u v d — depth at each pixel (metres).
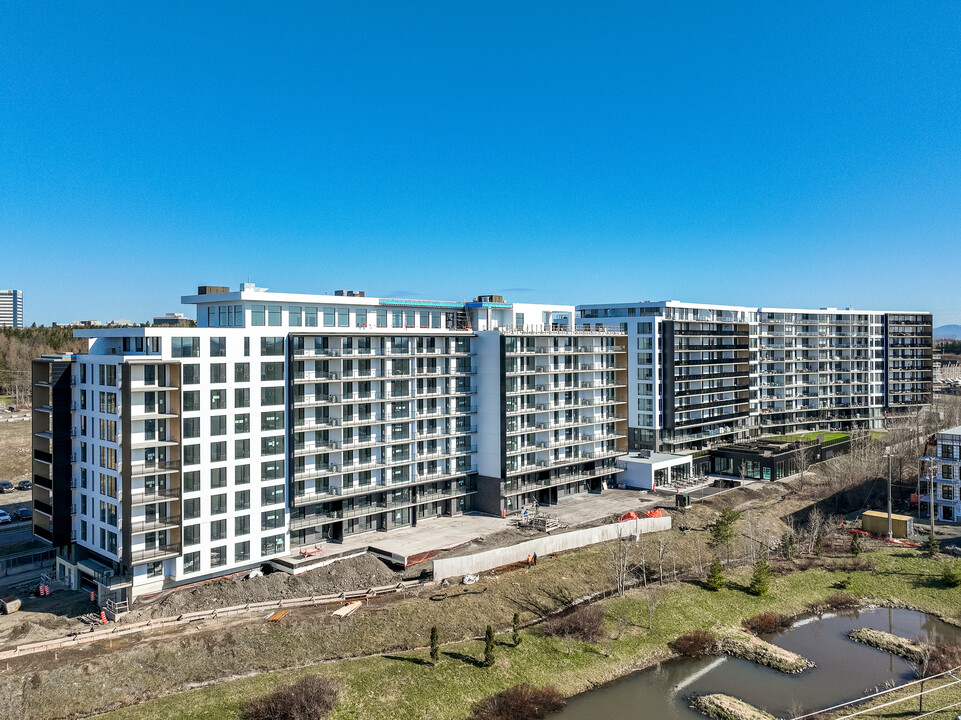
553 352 114.50
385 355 95.81
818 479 134.12
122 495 71.88
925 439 153.50
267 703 57.09
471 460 108.31
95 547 78.62
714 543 97.00
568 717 60.41
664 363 137.38
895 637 74.62
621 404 131.50
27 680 58.12
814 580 90.12
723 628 77.00
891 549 98.75
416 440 100.00
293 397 85.62
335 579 80.25
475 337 109.06
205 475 77.56
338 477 91.50
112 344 82.38
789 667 68.50
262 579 78.25
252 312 85.88
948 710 58.72
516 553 87.50
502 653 68.25
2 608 73.06
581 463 120.12
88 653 62.75
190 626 69.00
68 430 81.50
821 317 183.50
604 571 87.69
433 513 104.81
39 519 84.06
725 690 64.94
